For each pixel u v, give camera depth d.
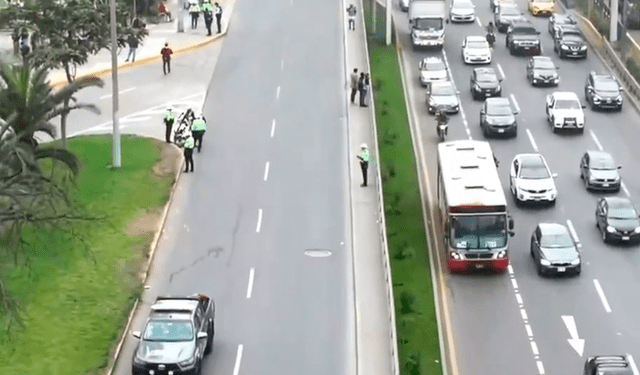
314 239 75.62
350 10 124.00
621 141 95.50
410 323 64.38
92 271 68.56
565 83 110.50
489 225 71.06
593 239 76.81
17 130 70.00
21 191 62.09
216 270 71.00
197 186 83.69
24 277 66.75
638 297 68.75
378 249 74.00
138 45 113.06
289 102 102.38
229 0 135.62
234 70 111.06
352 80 100.88
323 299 67.56
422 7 119.81
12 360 58.69
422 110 102.06
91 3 92.12
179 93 104.00
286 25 126.12
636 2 122.56
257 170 87.06
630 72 111.94
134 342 61.78
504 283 70.50
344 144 92.81
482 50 115.25
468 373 59.91
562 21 122.88
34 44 88.69
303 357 60.91
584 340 63.59
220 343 62.22
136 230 75.00
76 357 59.47
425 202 82.00
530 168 83.06
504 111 96.12
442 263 72.94
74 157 70.62
